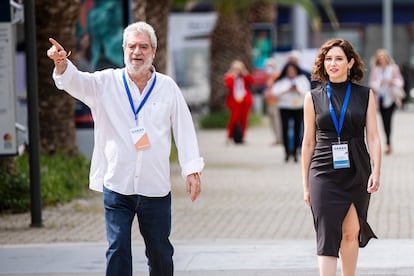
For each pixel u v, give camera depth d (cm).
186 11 6400
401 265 1399
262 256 1477
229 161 3127
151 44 1031
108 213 1045
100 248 1565
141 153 1030
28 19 1756
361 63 1135
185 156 1047
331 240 1102
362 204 1110
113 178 1038
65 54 1012
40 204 1802
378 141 1113
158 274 1069
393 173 2681
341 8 7581
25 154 2270
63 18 2306
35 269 1402
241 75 3859
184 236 1702
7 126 1841
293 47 7162
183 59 5609
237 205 2083
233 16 4909
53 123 2369
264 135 4369
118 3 2602
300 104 3012
